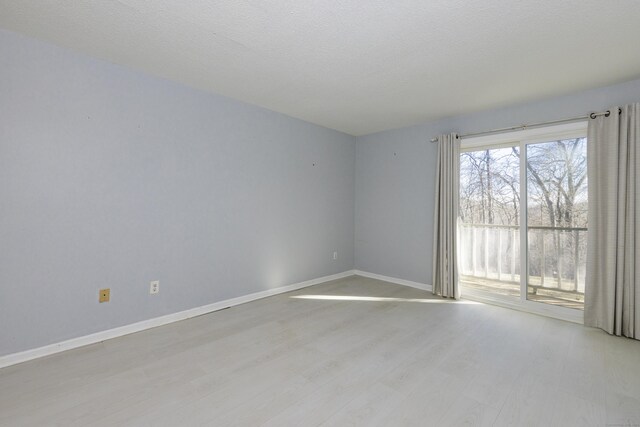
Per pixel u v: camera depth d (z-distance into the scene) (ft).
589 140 9.21
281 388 5.99
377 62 7.98
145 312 8.86
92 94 7.82
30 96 6.95
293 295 12.43
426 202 13.46
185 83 9.52
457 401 5.64
